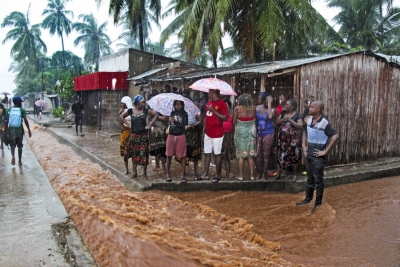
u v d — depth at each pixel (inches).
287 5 542.9
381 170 295.3
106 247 147.2
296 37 665.0
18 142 357.1
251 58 630.5
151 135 291.7
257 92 371.9
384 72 331.0
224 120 255.0
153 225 170.9
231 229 185.6
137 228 155.8
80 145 467.8
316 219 202.4
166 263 124.6
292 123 249.3
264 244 165.3
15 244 164.4
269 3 521.3
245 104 255.9
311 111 217.0
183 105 257.8
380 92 330.6
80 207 196.1
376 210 213.5
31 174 319.9
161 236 150.5
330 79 297.0
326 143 217.6
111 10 883.4
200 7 557.9
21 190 262.7
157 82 579.2
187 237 158.7
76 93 937.5
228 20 601.0
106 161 350.3
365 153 327.0
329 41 802.2
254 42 613.3
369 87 322.7
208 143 260.4
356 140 319.3
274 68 282.5
